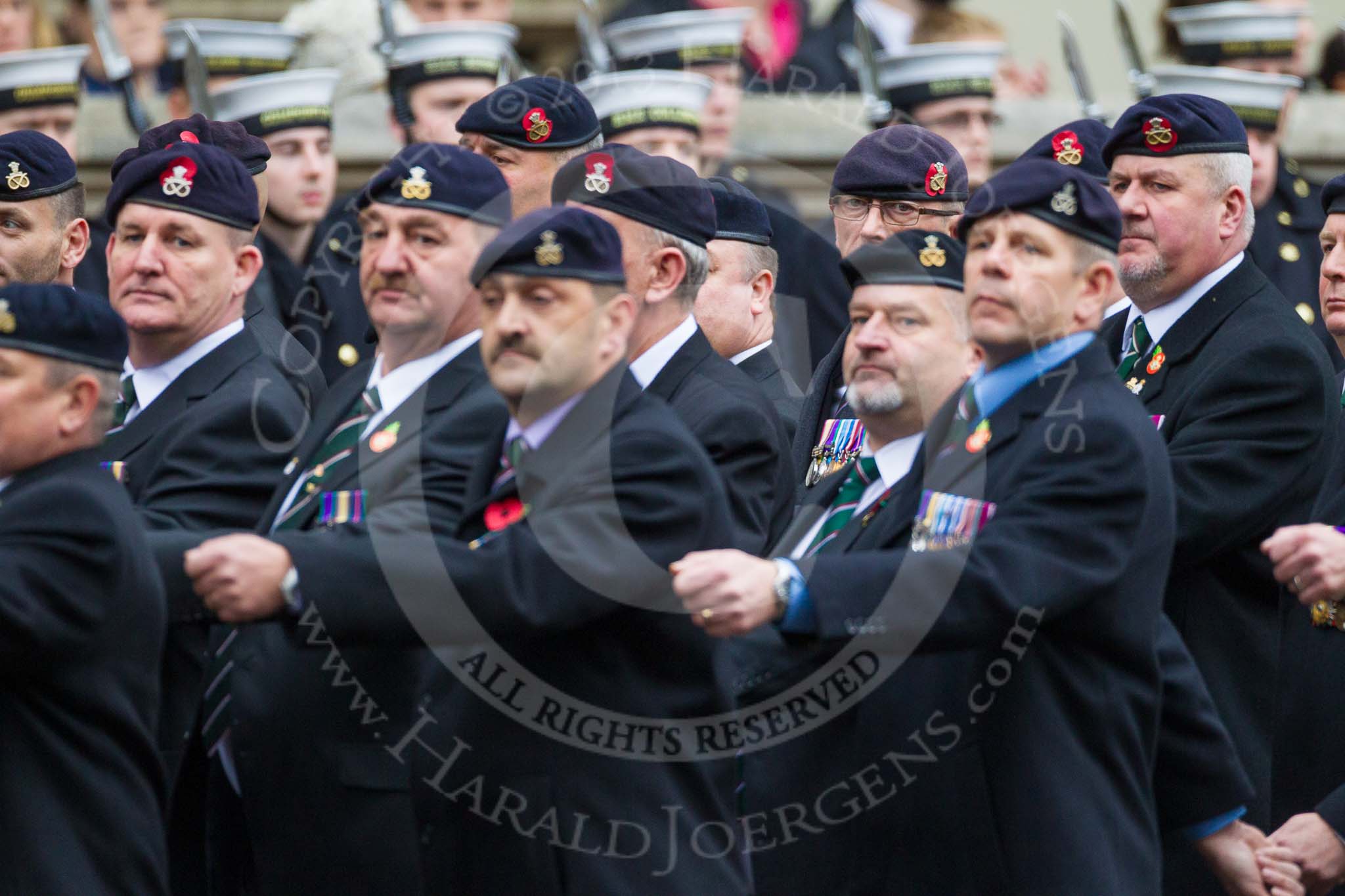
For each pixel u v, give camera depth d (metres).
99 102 33.91
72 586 16.80
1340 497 20.41
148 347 20.78
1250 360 20.75
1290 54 32.00
